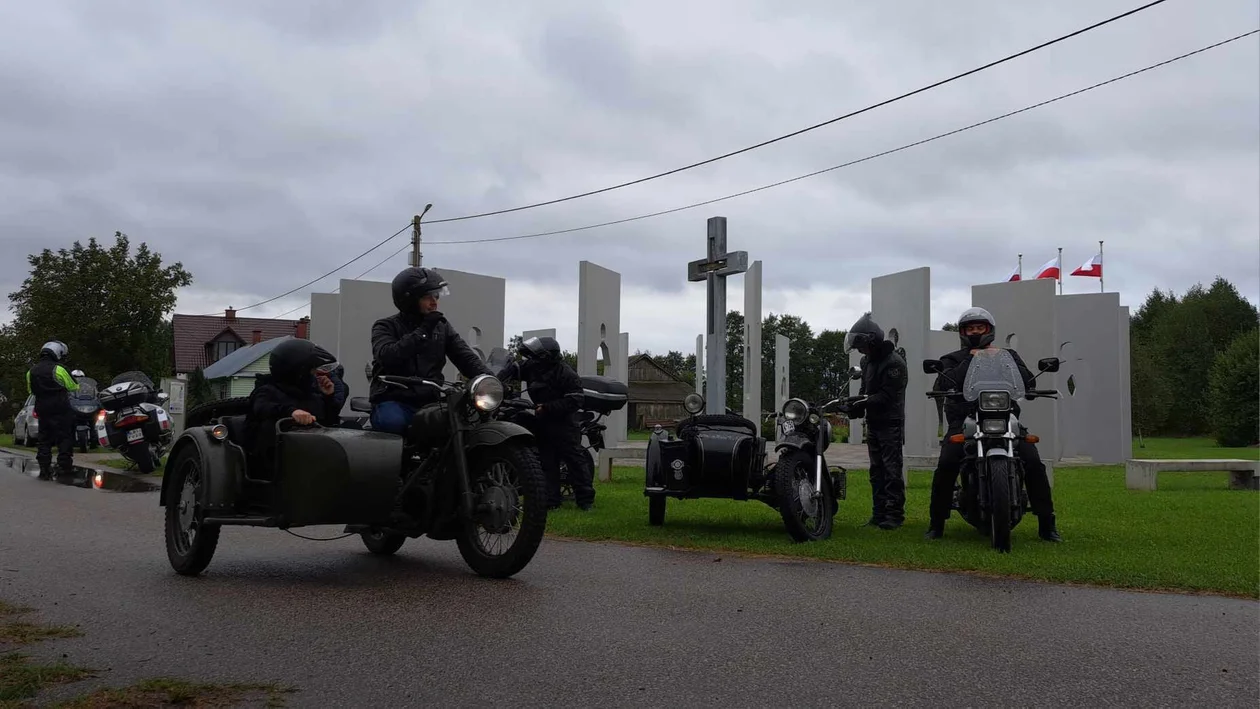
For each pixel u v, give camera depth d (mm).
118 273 43125
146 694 3443
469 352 6656
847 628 4613
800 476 7844
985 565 6410
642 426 67938
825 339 88062
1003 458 7289
